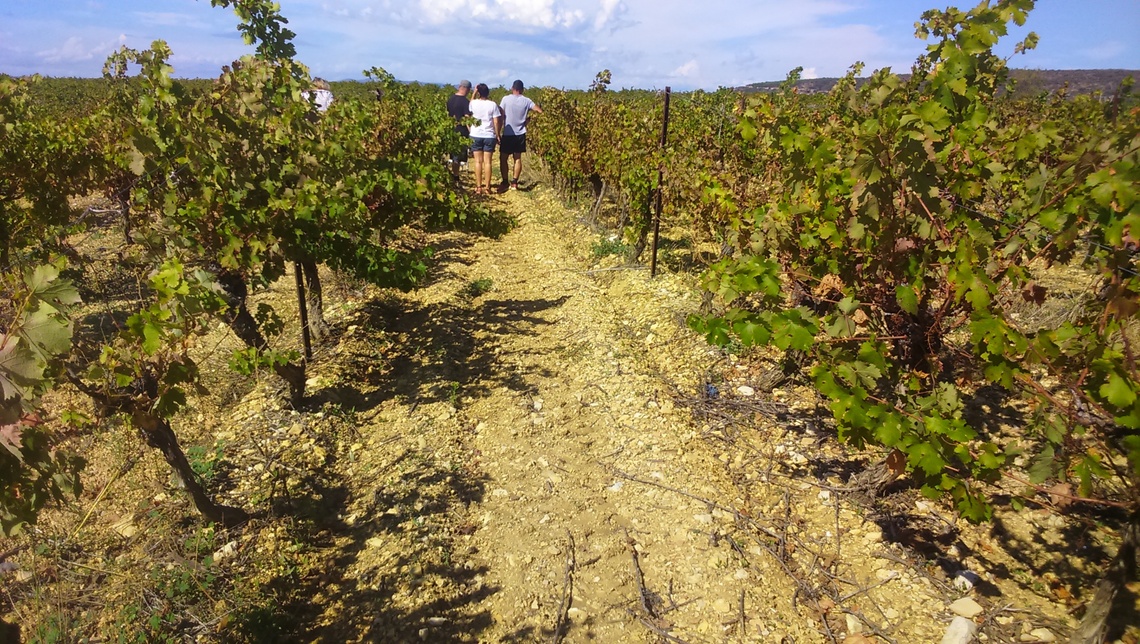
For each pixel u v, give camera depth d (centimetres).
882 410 249
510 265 820
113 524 344
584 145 1023
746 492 367
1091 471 220
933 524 331
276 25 512
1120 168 203
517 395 493
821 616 285
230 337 564
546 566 327
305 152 473
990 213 305
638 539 343
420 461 410
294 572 320
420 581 315
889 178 271
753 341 259
